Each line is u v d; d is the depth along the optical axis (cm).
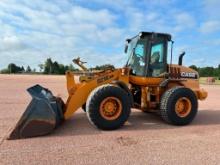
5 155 463
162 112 723
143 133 630
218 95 1662
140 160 452
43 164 427
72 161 442
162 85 744
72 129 650
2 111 866
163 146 530
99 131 638
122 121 658
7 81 2655
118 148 513
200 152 496
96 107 631
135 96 762
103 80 694
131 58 764
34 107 579
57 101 667
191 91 738
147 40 745
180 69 795
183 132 648
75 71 732
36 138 569
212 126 721
